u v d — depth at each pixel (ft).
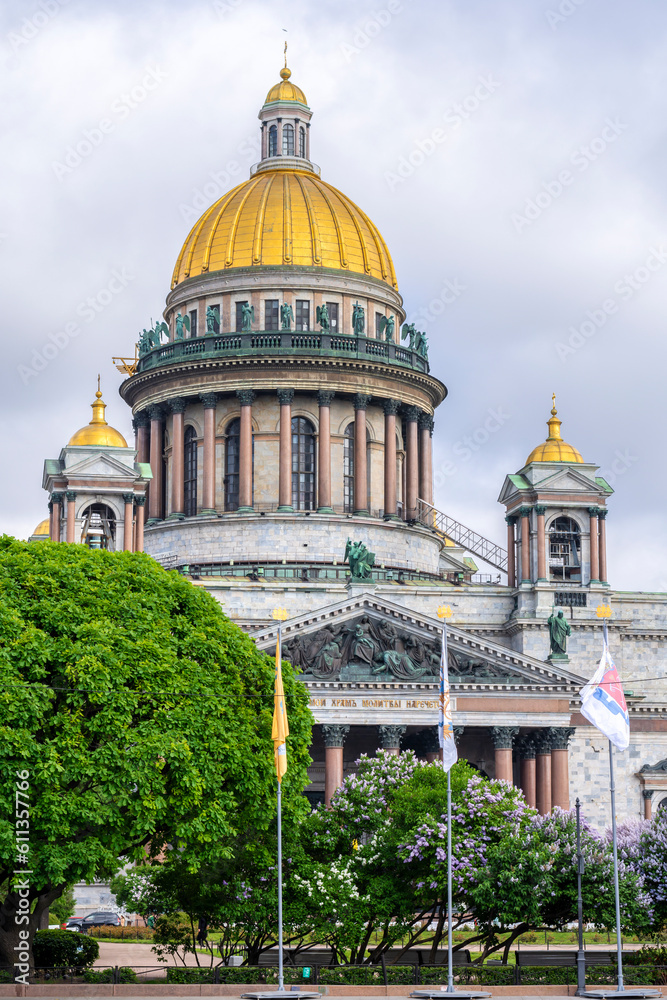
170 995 262.06
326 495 523.29
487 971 277.03
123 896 317.42
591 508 500.33
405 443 553.23
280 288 543.80
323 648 441.27
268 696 293.64
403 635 448.24
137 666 265.75
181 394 539.70
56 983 264.93
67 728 255.91
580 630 492.54
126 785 256.93
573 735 473.67
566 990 269.03
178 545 526.98
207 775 265.54
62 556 282.97
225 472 536.01
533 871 286.25
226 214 561.02
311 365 528.63
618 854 302.86
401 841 295.69
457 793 307.78
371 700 437.99
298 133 588.91
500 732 444.96
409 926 297.74
